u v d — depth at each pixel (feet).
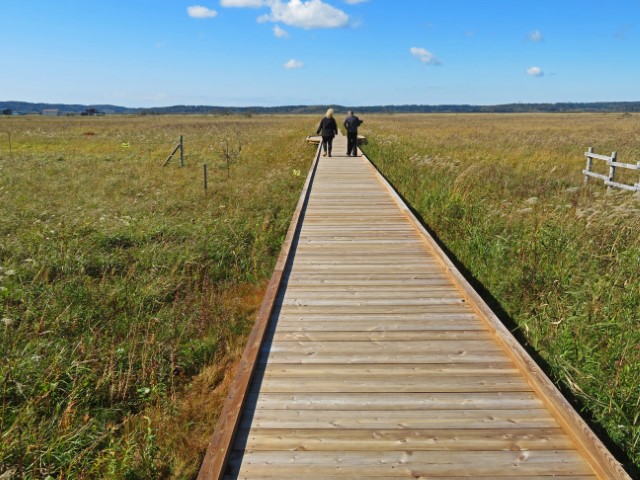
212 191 43.01
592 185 42.22
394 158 60.18
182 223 32.01
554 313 18.07
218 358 16.76
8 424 12.43
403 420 10.64
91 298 20.02
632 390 12.70
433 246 22.88
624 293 18.28
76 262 23.66
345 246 24.25
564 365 14.28
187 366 16.17
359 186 41.68
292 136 109.60
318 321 15.74
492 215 30.55
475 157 58.90
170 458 11.61
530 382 11.96
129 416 13.35
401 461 9.39
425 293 18.11
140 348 16.72
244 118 275.59
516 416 10.75
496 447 9.75
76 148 79.82
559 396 10.90
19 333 16.96
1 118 222.69
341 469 9.19
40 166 55.01
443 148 72.33
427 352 13.69
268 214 34.73
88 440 12.12
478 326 15.31
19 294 19.85
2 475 10.48
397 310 16.57
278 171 53.98
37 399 13.17
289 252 22.79
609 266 21.30
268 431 10.32
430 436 10.11
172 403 13.78
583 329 16.63
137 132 119.55
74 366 14.79
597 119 230.89
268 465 9.32
